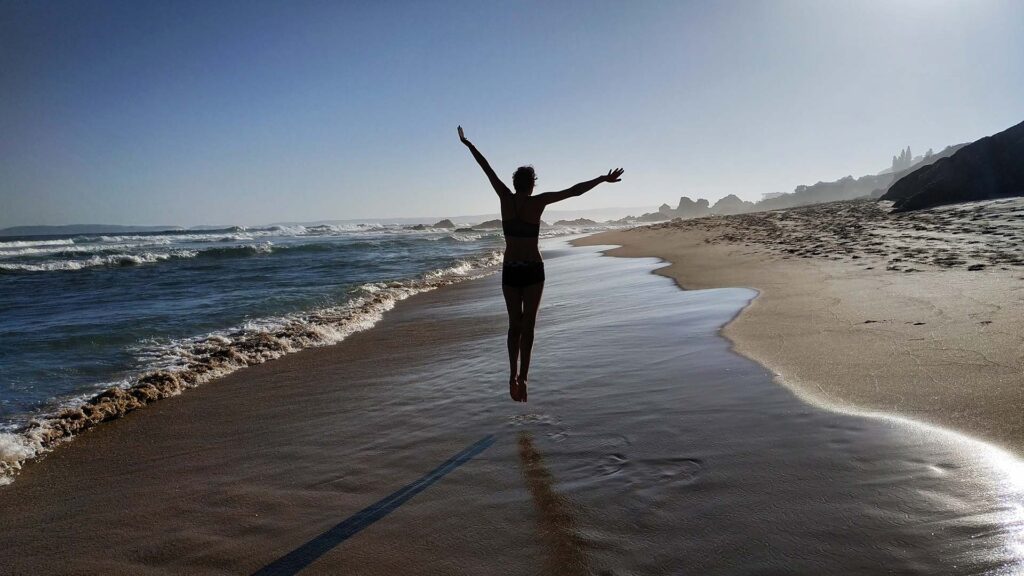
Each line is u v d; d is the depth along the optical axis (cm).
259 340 757
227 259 2545
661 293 962
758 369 471
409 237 4756
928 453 300
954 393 368
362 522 290
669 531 255
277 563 260
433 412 454
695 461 320
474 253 2717
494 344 699
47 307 1165
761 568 224
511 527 272
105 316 1017
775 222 2906
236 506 320
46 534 304
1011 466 277
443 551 258
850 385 407
